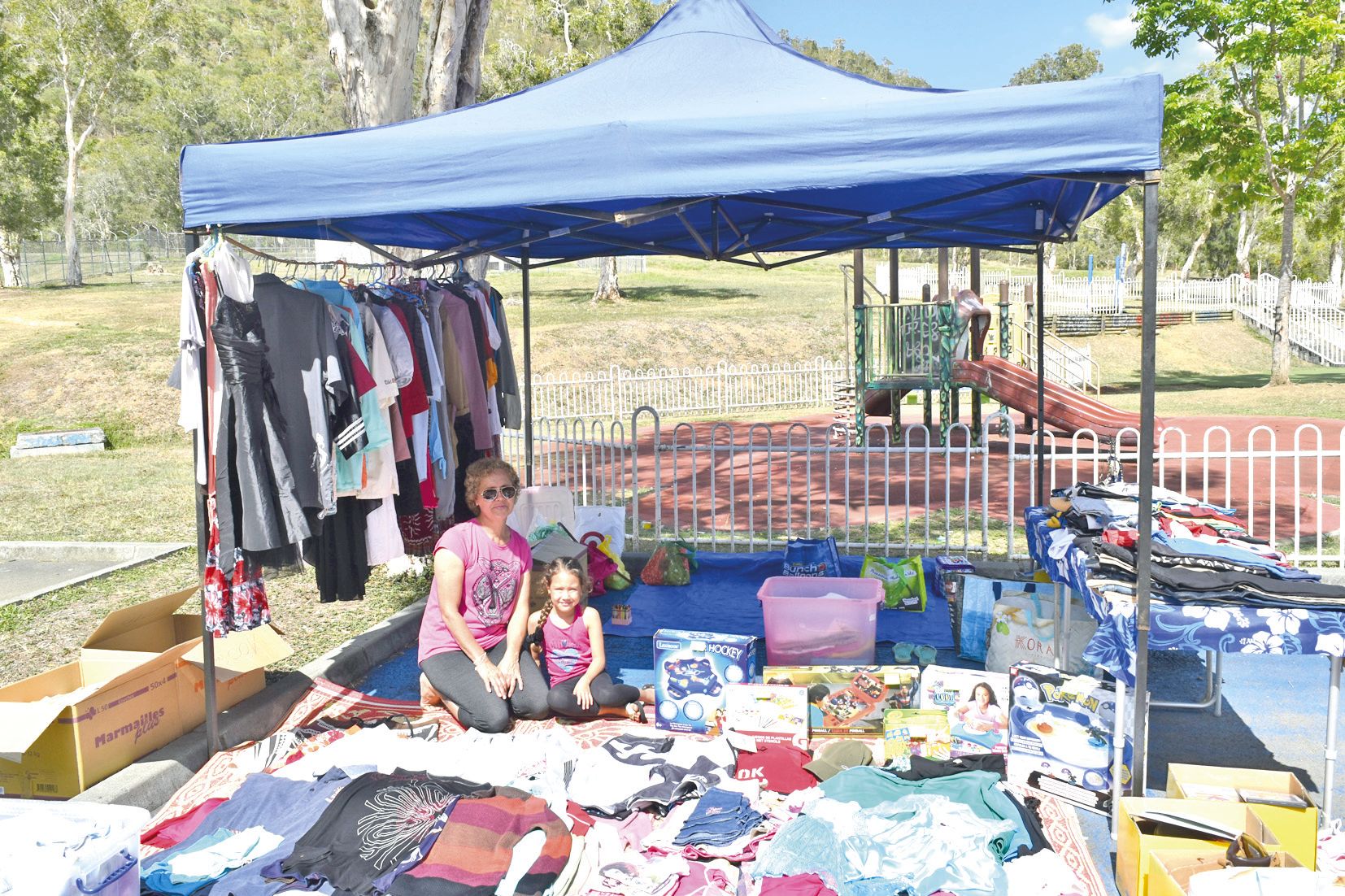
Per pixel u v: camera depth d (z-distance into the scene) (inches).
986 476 323.6
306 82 2950.3
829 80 183.2
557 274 1817.2
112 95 1813.5
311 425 182.9
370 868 137.6
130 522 452.1
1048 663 206.1
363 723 202.4
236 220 176.2
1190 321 1392.7
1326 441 600.4
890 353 641.0
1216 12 826.2
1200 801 143.0
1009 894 133.2
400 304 218.4
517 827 146.5
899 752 178.9
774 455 633.6
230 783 177.2
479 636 204.5
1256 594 149.0
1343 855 141.5
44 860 116.2
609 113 176.9
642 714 206.8
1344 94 858.1
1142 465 148.6
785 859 137.9
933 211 269.0
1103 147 145.1
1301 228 2117.4
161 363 852.0
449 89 352.5
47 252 2012.8
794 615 214.2
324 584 209.3
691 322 1219.9
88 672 193.5
